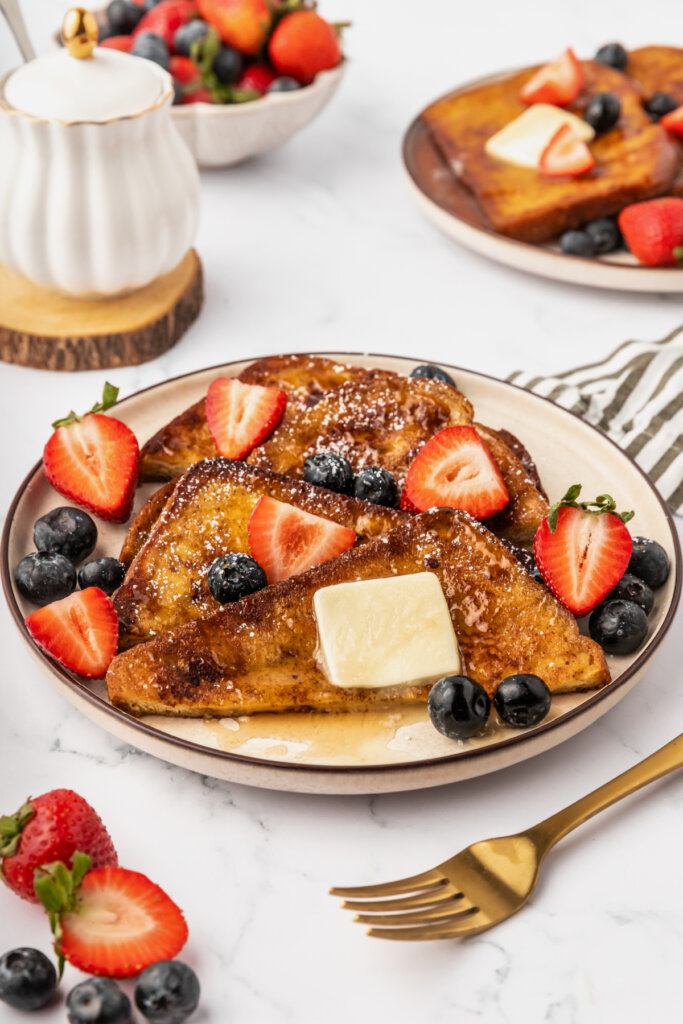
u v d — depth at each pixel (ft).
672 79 4.13
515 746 2.73
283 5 3.96
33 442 3.37
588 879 2.72
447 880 2.66
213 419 3.17
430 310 3.74
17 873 2.62
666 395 3.36
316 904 2.69
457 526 2.92
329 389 3.27
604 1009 2.60
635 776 2.76
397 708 2.81
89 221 3.41
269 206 4.04
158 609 2.91
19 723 2.89
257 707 2.79
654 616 2.96
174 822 2.77
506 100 4.09
